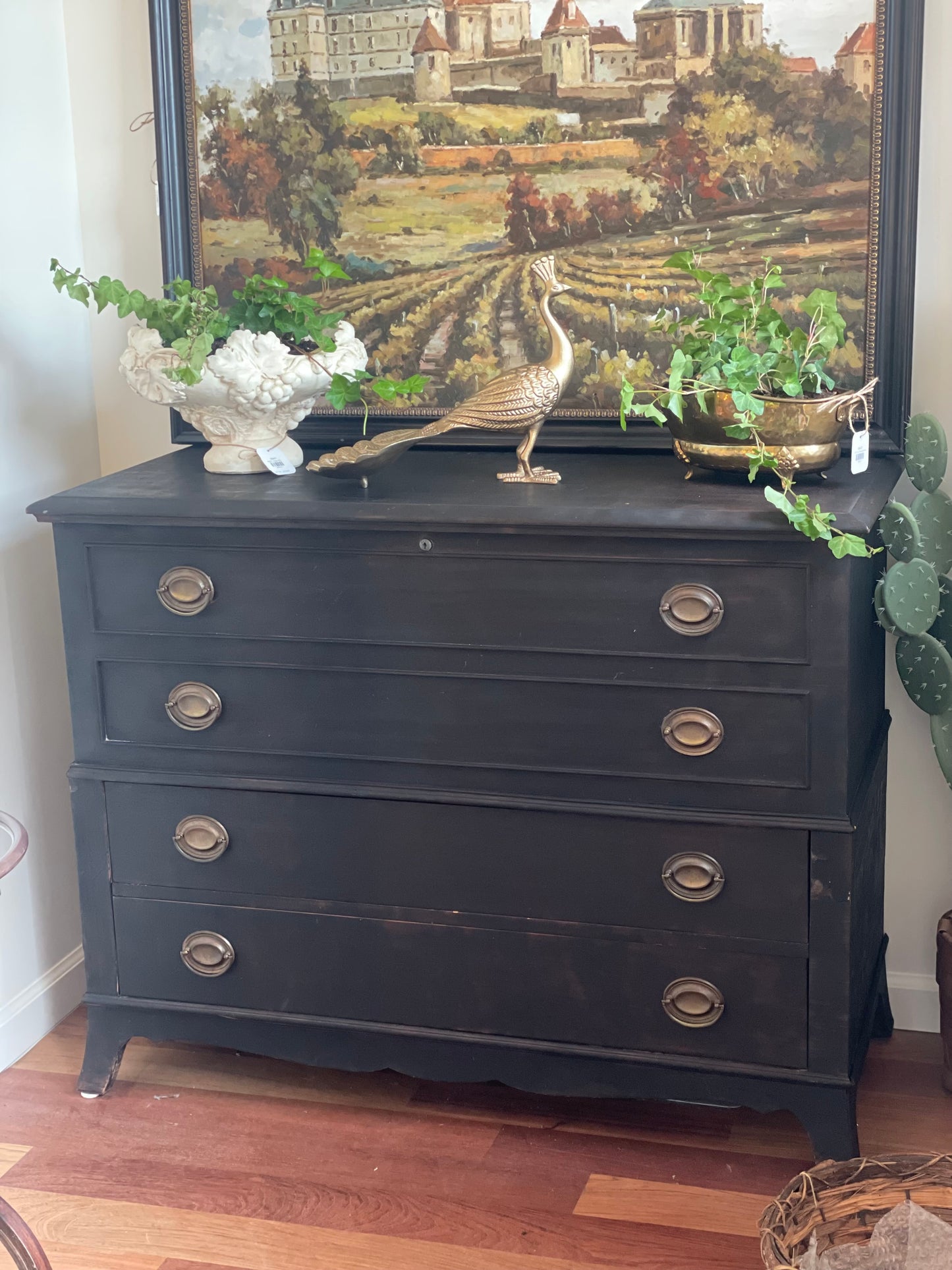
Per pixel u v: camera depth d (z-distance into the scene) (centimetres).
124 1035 246
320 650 219
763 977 212
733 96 231
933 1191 187
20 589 261
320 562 215
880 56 223
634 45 233
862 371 235
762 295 211
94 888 240
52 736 272
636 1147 230
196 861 234
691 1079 219
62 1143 236
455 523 205
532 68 238
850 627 197
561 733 212
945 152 229
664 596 202
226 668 224
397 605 214
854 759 209
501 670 212
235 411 232
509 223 245
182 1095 249
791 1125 235
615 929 217
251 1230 212
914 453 227
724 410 206
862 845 215
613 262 242
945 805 255
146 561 224
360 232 253
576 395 248
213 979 238
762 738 204
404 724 219
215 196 257
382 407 257
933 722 237
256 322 232
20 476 259
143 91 262
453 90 243
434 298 251
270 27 248
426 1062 232
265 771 227
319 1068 257
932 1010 262
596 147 238
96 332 276
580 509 200
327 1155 230
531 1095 246
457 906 223
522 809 216
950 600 235
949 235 232
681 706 206
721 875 209
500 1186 221
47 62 260
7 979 261
